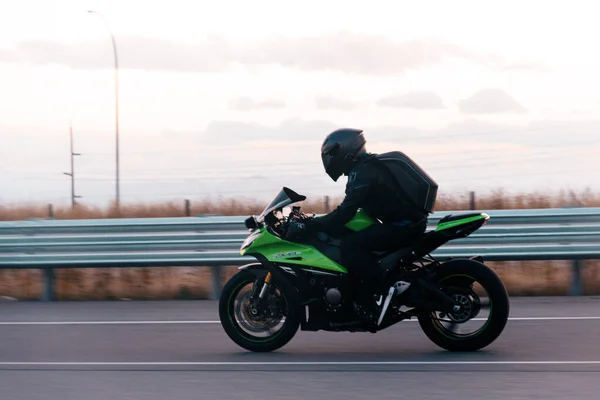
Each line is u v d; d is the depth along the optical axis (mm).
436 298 8062
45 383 7168
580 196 16578
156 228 12547
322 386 6914
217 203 18688
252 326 8477
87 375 7449
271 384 7016
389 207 8109
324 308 8281
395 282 8133
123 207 19594
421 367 7531
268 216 8484
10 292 13188
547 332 9102
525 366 7473
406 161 8242
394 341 8859
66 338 9352
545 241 11914
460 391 6656
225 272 13406
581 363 7566
